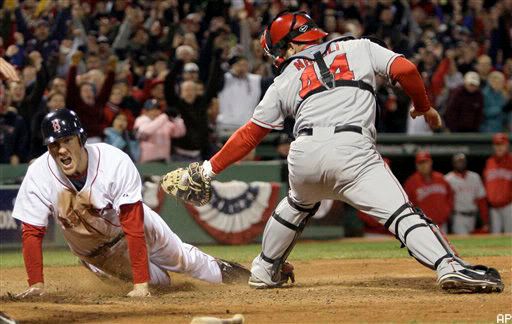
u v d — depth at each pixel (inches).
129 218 850.1
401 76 844.0
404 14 2775.6
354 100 838.5
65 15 2222.0
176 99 1860.2
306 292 879.1
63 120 823.1
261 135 865.5
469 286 816.9
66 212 852.6
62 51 2126.0
